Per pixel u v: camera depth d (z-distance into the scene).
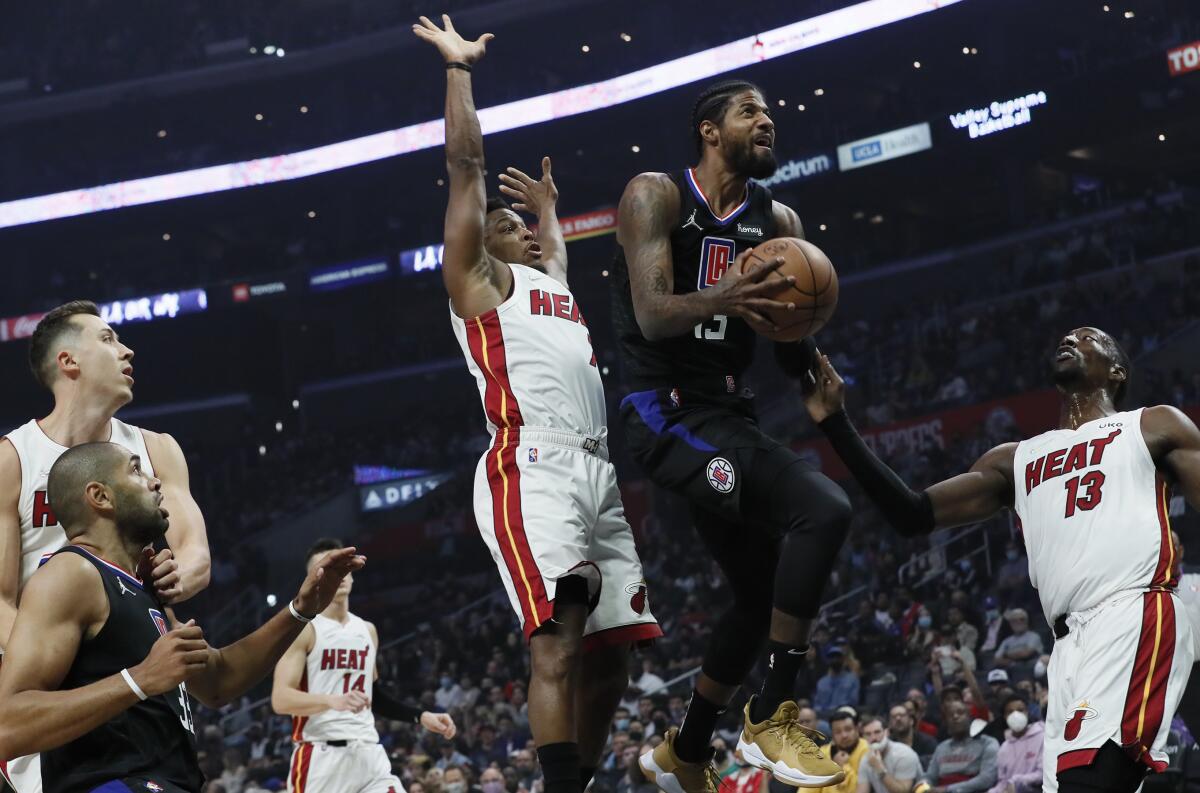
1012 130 25.08
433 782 11.21
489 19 29.67
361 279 30.42
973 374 22.83
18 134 33.03
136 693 3.02
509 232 4.39
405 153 29.55
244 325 32.91
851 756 8.66
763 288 3.42
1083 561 3.92
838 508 3.56
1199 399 19.28
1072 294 23.47
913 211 30.97
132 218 31.58
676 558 20.80
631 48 30.59
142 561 3.52
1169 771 7.61
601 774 11.21
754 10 28.80
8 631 3.76
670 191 3.86
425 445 29.20
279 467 30.47
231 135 33.59
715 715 4.12
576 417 4.01
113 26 34.06
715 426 3.79
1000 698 9.58
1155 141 28.62
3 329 31.73
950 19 25.31
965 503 4.34
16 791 4.05
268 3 33.75
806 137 29.17
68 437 4.11
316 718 7.55
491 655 19.28
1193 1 27.75
